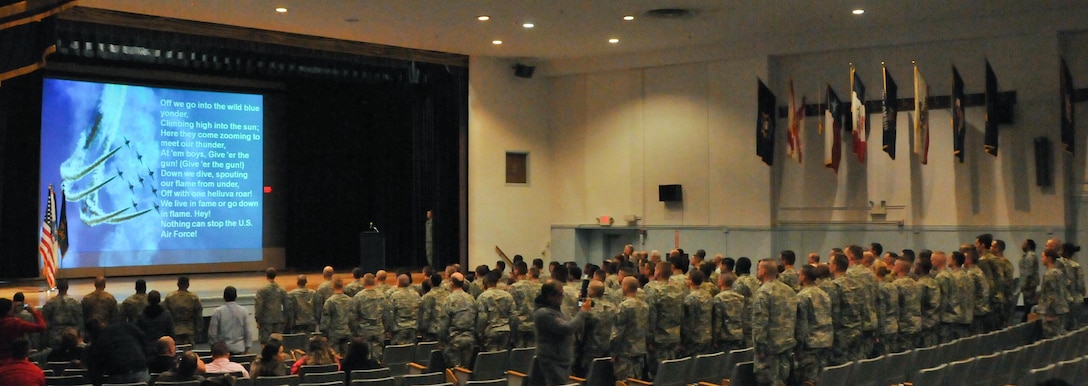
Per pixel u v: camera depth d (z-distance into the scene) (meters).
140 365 9.49
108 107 23.66
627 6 19.67
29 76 22.50
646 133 25.39
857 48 22.42
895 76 22.05
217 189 25.34
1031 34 20.20
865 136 20.81
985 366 8.81
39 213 22.61
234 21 21.09
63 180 22.98
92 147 23.39
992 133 19.72
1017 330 12.53
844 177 22.72
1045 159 19.98
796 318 9.92
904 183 21.92
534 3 19.36
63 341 11.36
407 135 28.33
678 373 9.67
